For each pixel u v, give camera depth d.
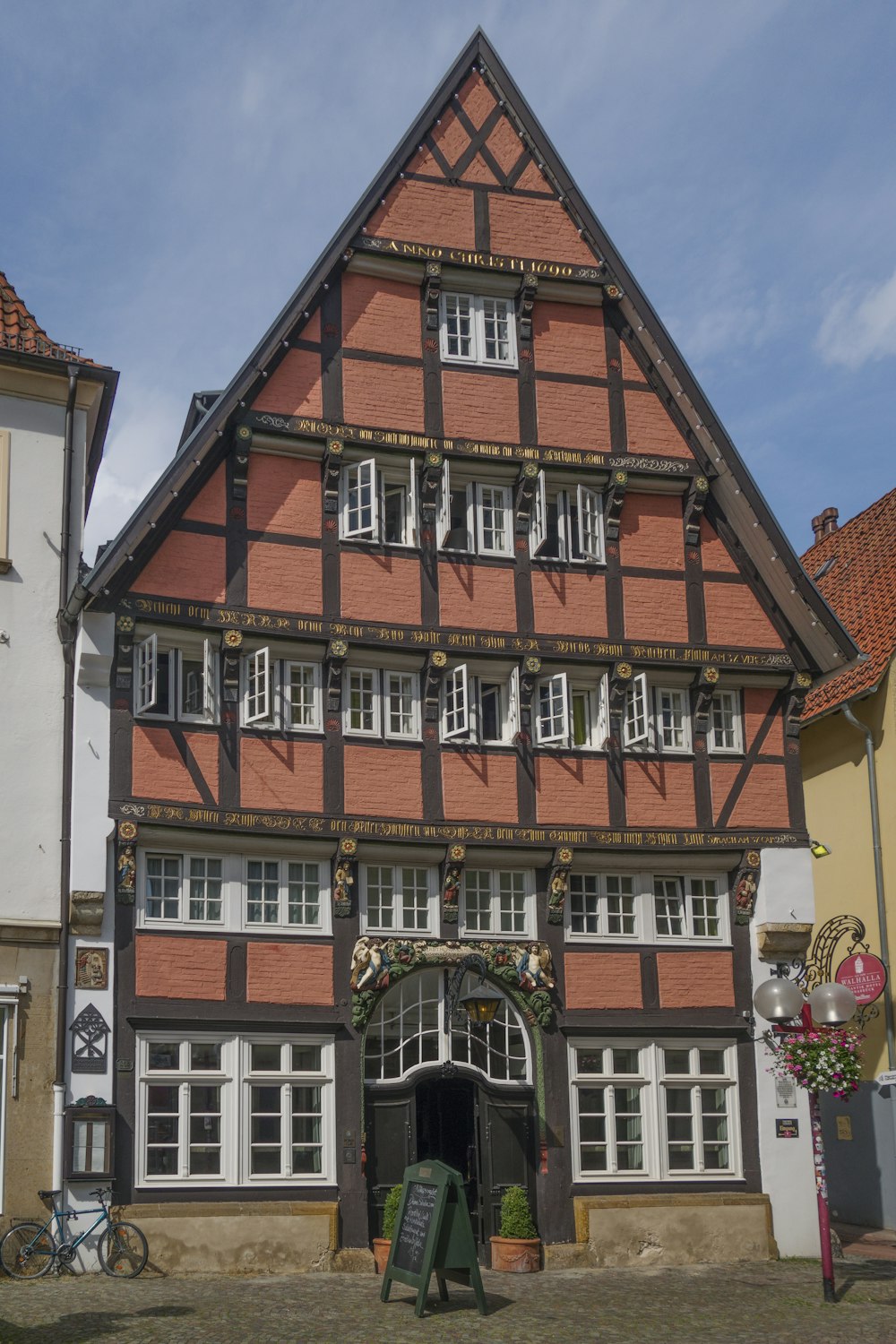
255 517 20.95
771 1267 20.23
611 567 22.52
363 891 20.62
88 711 19.56
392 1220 19.17
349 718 21.00
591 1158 20.88
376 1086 20.11
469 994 19.70
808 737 27.48
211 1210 18.81
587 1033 21.11
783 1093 21.64
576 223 23.25
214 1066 19.47
